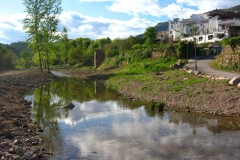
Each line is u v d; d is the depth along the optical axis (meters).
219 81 26.34
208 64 42.66
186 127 16.64
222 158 11.60
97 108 23.12
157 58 52.94
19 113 20.31
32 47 62.41
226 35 68.44
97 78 51.44
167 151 12.57
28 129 16.08
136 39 81.44
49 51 67.56
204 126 16.81
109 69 65.06
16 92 31.36
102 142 14.05
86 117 19.81
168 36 110.06
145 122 18.03
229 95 21.52
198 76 31.33
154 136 14.88
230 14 84.38
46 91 35.12
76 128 16.86
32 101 27.08
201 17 99.69
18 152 11.56
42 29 62.12
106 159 11.75
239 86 23.17
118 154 12.32
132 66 53.28
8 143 12.64
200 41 76.19
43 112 21.67
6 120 17.19
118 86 36.62
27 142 13.63
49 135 15.38
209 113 20.16
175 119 18.73
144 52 56.78
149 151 12.62
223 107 20.33
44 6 60.94
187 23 94.69
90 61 94.81
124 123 17.86
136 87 32.28
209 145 13.26
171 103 23.69
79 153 12.51
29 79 46.78
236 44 43.38
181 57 49.94
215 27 82.69
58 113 21.27
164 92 26.94
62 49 97.81
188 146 13.17
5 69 79.25
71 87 39.56
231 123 17.44
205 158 11.65
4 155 10.87
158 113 20.75
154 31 87.38
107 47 82.50
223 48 50.25
